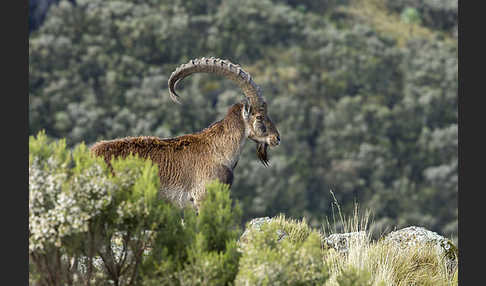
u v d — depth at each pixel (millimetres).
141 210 15219
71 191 14688
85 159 15930
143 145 20906
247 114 22250
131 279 15844
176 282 15125
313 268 15219
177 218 16297
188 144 21641
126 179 15773
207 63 21672
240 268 15164
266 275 14625
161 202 15859
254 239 15500
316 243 15445
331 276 19719
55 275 15586
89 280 15773
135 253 15883
